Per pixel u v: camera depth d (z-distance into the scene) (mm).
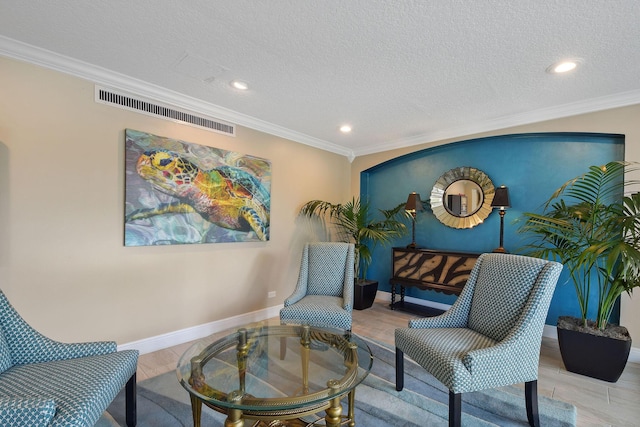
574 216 2420
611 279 2270
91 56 2076
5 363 1414
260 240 3430
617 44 1836
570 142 3014
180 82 2455
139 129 2512
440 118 3244
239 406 1264
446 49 1931
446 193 3846
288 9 1580
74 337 2207
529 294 1687
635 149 2543
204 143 2947
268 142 3562
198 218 2877
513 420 1713
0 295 1511
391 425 1666
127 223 2430
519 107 2910
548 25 1670
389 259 4441
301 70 2232
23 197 2002
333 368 1666
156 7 1573
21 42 1906
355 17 1637
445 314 2033
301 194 3992
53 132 2111
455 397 1450
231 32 1787
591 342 2197
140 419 1695
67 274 2174
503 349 1524
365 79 2361
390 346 2764
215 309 3053
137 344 2518
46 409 1048
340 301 2707
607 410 1833
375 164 4480
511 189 3373
